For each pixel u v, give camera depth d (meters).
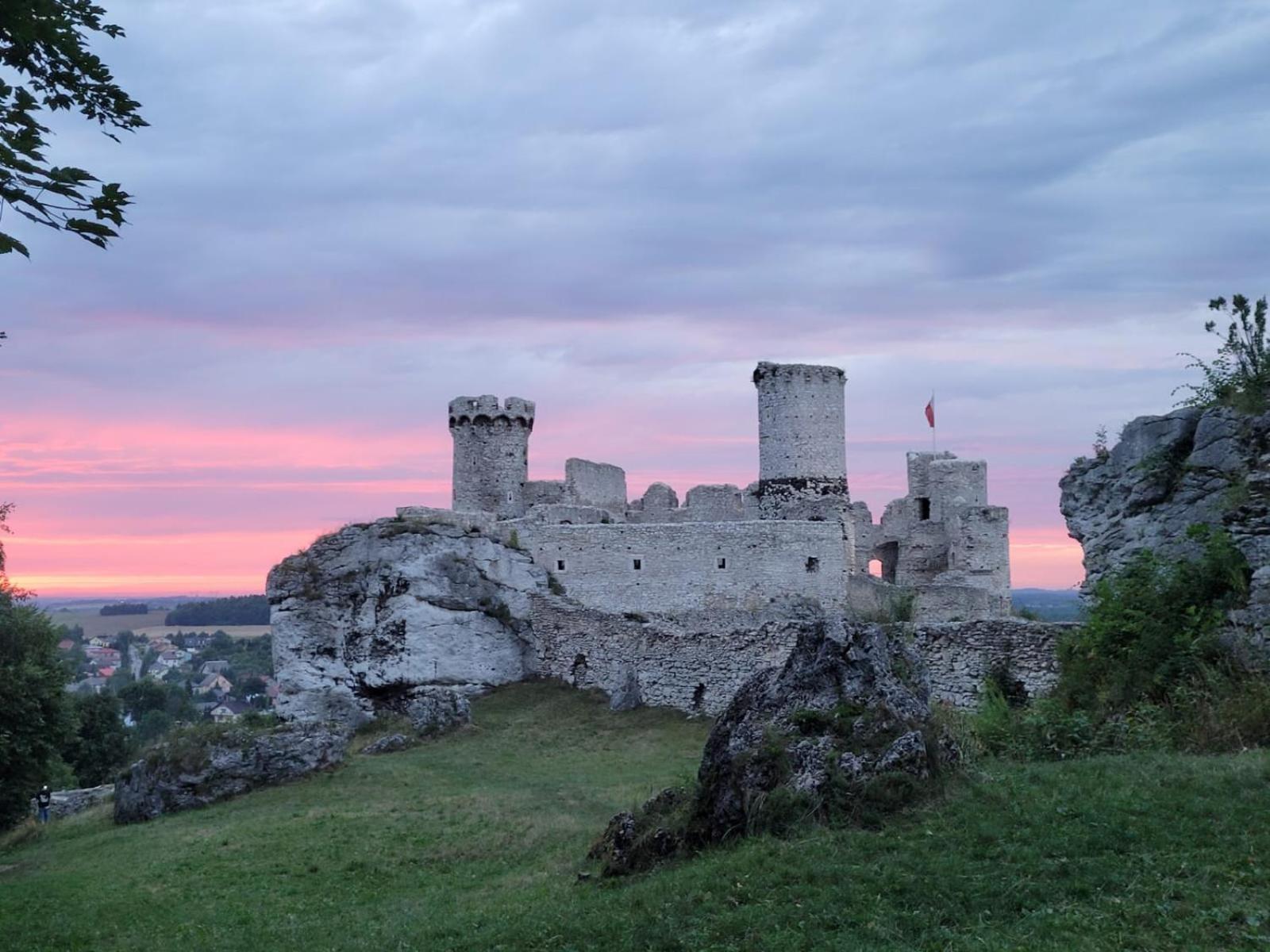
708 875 15.36
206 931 20.95
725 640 40.91
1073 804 15.70
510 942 15.34
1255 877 12.99
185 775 35.94
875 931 13.02
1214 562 21.94
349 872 24.83
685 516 66.56
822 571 56.06
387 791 34.53
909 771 16.48
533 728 43.75
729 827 17.03
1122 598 23.23
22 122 14.01
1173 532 24.31
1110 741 20.25
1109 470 26.91
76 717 46.66
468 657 51.12
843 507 58.81
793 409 60.19
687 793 19.45
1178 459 25.27
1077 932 12.34
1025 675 26.58
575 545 56.44
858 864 14.67
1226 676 20.08
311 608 52.38
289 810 32.62
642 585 55.84
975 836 14.94
